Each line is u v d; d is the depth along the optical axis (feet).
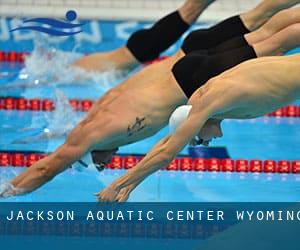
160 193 50.49
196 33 51.42
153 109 46.29
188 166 55.67
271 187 52.54
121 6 82.84
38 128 60.59
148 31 57.82
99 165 48.96
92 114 48.91
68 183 51.70
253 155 57.52
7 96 65.51
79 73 66.69
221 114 41.75
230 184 53.01
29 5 80.74
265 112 41.86
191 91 45.55
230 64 44.57
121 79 65.00
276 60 41.29
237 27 50.80
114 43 76.43
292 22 45.75
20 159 55.21
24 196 48.83
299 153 58.18
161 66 50.01
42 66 69.67
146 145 59.06
